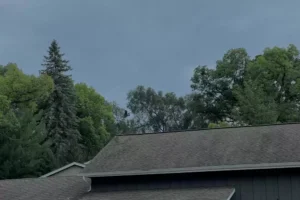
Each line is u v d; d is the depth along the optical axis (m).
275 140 18.34
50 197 19.06
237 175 17.61
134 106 82.62
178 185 18.19
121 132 62.66
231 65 51.53
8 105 36.53
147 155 19.27
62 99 43.91
